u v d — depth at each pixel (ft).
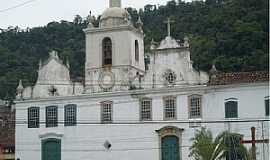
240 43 255.09
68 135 184.75
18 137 190.70
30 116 190.08
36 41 391.45
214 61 240.12
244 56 250.16
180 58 176.96
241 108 166.50
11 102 310.45
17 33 398.01
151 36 304.50
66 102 186.50
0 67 349.61
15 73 341.41
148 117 176.55
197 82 173.68
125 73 186.91
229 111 167.73
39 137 187.93
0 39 391.86
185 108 172.76
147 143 175.52
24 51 379.14
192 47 265.13
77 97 185.26
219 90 169.89
